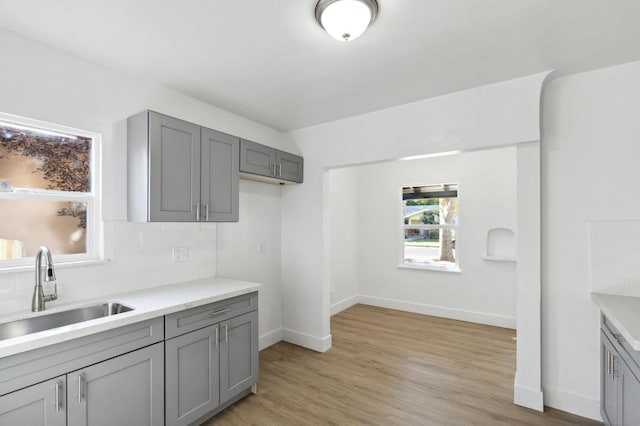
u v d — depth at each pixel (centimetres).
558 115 232
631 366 158
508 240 414
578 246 225
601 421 215
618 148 214
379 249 507
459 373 285
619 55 200
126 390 170
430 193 474
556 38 180
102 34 175
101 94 209
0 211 178
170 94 248
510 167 406
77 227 205
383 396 248
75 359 150
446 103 257
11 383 131
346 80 232
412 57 200
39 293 175
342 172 489
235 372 232
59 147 198
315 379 275
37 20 162
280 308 366
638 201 209
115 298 206
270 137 344
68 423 148
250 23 165
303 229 350
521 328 235
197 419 208
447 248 461
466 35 176
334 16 148
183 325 198
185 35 176
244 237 320
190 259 266
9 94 172
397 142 282
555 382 231
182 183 220
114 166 215
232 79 230
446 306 448
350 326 411
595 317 220
